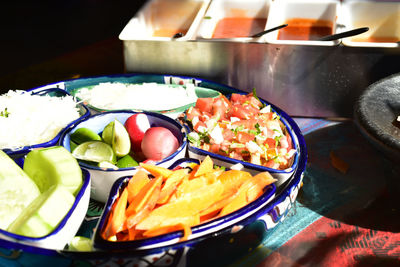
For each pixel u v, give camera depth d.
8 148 0.52
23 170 0.50
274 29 0.62
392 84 0.55
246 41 0.61
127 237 0.45
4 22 1.19
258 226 0.46
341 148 0.60
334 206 0.53
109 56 0.76
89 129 0.54
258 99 0.59
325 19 0.70
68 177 0.48
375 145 0.49
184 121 0.57
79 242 0.46
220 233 0.45
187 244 0.44
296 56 0.61
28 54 1.02
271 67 0.62
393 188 0.53
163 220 0.45
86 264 0.43
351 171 0.57
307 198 0.54
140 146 0.55
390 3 0.67
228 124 0.55
